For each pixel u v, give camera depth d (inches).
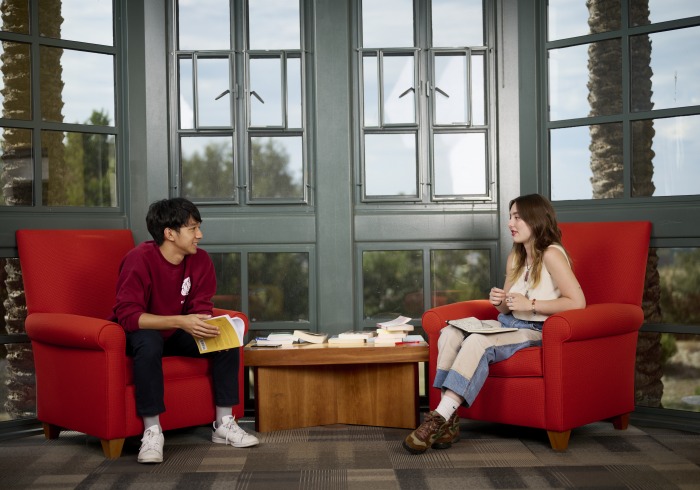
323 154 148.2
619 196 140.4
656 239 134.1
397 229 149.1
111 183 144.8
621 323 118.1
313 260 149.2
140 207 144.7
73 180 141.2
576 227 134.3
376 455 113.1
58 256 126.7
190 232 118.3
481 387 113.1
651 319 135.9
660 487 96.3
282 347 128.6
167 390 115.6
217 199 150.2
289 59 150.6
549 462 108.2
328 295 147.8
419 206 150.8
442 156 151.3
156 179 145.9
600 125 141.9
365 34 151.1
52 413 120.4
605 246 129.5
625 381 123.7
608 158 141.3
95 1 143.7
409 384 128.9
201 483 100.7
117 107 145.0
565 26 145.1
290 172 151.1
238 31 150.1
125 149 144.8
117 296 116.0
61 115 140.5
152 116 145.9
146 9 145.9
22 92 136.9
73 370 114.7
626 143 139.0
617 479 99.9
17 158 136.4
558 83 145.7
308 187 150.3
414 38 151.0
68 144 140.9
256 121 150.3
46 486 100.3
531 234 121.1
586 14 143.3
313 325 149.1
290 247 148.9
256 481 101.3
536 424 112.6
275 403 129.6
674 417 131.6
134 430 112.3
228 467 107.9
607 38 140.6
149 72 145.8
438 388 117.8
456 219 149.4
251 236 148.3
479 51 150.5
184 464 109.7
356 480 101.1
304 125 150.3
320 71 148.1
